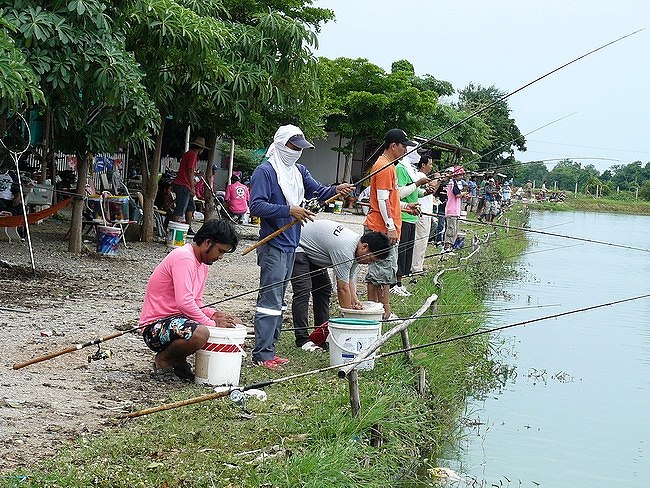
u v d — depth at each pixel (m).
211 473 5.29
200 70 13.27
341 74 31.42
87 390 6.78
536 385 10.11
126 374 7.31
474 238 18.98
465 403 9.20
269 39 14.64
